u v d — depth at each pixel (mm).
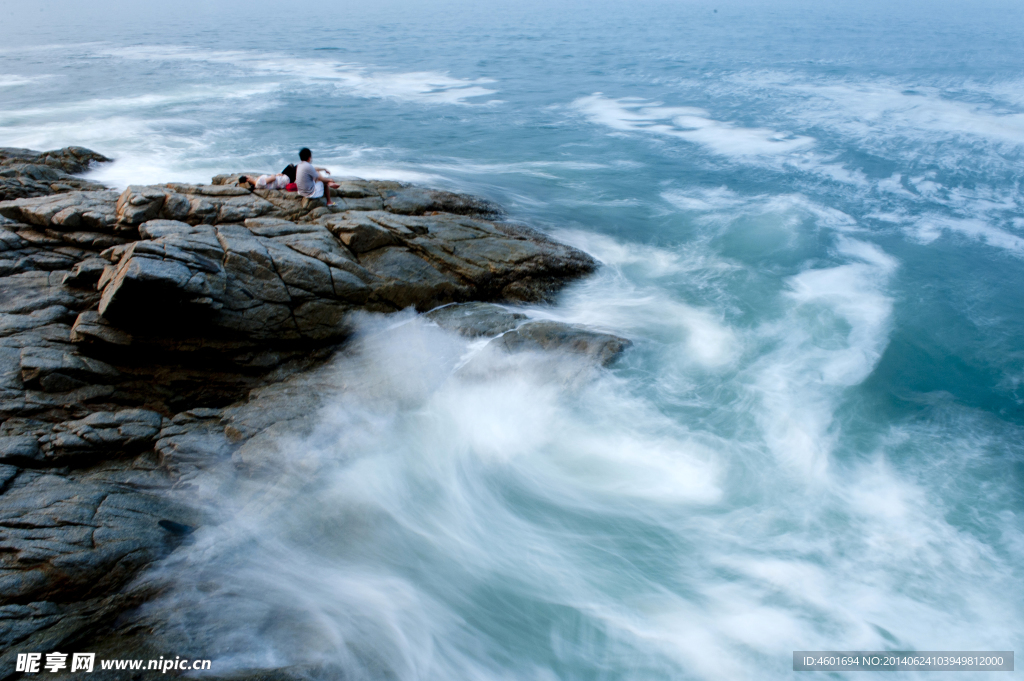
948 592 5938
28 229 9102
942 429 8195
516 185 16875
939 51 43688
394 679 5059
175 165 16891
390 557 6223
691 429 8109
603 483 7320
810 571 6195
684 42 52219
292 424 7121
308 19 84625
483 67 40000
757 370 9320
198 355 7664
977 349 10039
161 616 5113
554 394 8531
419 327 9125
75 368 6949
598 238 13586
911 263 13000
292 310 8234
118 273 7297
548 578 6141
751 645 5512
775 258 13102
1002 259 13266
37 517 5355
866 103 27875
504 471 7418
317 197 10797
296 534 6203
